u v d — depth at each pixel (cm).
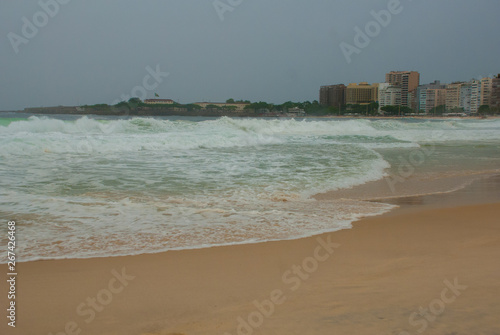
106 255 420
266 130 2636
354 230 528
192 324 262
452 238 486
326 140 2039
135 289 325
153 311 283
